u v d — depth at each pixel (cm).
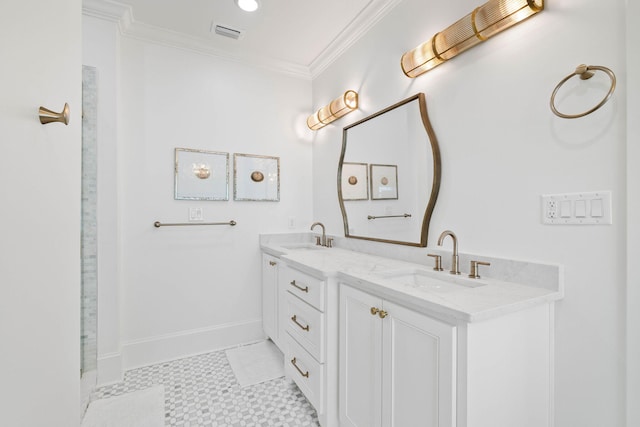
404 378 112
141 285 223
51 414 72
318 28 223
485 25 130
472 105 145
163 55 231
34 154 63
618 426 99
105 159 200
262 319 265
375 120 208
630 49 94
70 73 87
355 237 227
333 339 153
